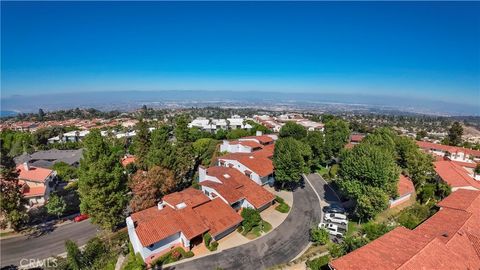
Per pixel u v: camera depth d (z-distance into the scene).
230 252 36.97
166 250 36.78
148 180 47.28
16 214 42.97
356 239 35.16
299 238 40.19
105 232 43.97
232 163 60.69
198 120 152.38
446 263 27.53
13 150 99.12
